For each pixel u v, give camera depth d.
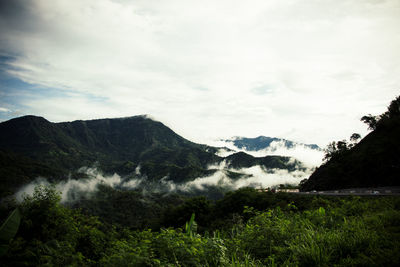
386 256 3.74
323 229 5.43
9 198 11.56
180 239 5.02
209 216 47.31
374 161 48.34
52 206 10.64
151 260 4.14
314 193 41.16
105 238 11.16
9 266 4.79
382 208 8.91
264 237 5.58
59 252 6.21
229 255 4.81
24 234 9.54
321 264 3.86
